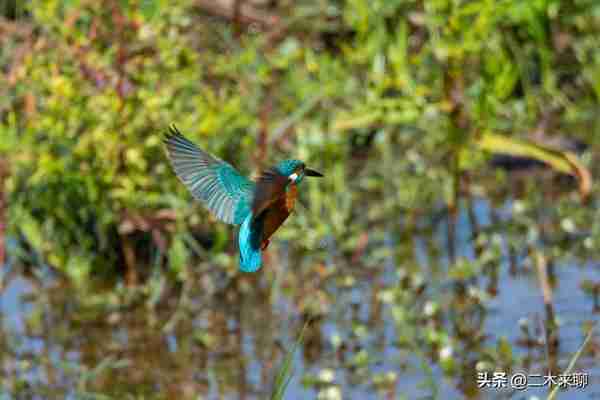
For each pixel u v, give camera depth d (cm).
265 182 577
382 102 1470
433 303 1221
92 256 1386
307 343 1201
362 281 1351
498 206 1541
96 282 1368
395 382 1103
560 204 1527
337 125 1464
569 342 1166
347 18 1614
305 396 1090
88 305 1305
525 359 1132
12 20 1579
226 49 1571
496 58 1546
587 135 1702
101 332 1247
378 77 1527
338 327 1234
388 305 1278
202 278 1341
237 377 1141
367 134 1681
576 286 1304
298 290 1322
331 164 1502
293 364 1158
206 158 695
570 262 1370
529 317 1224
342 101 1583
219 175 692
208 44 1563
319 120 1518
